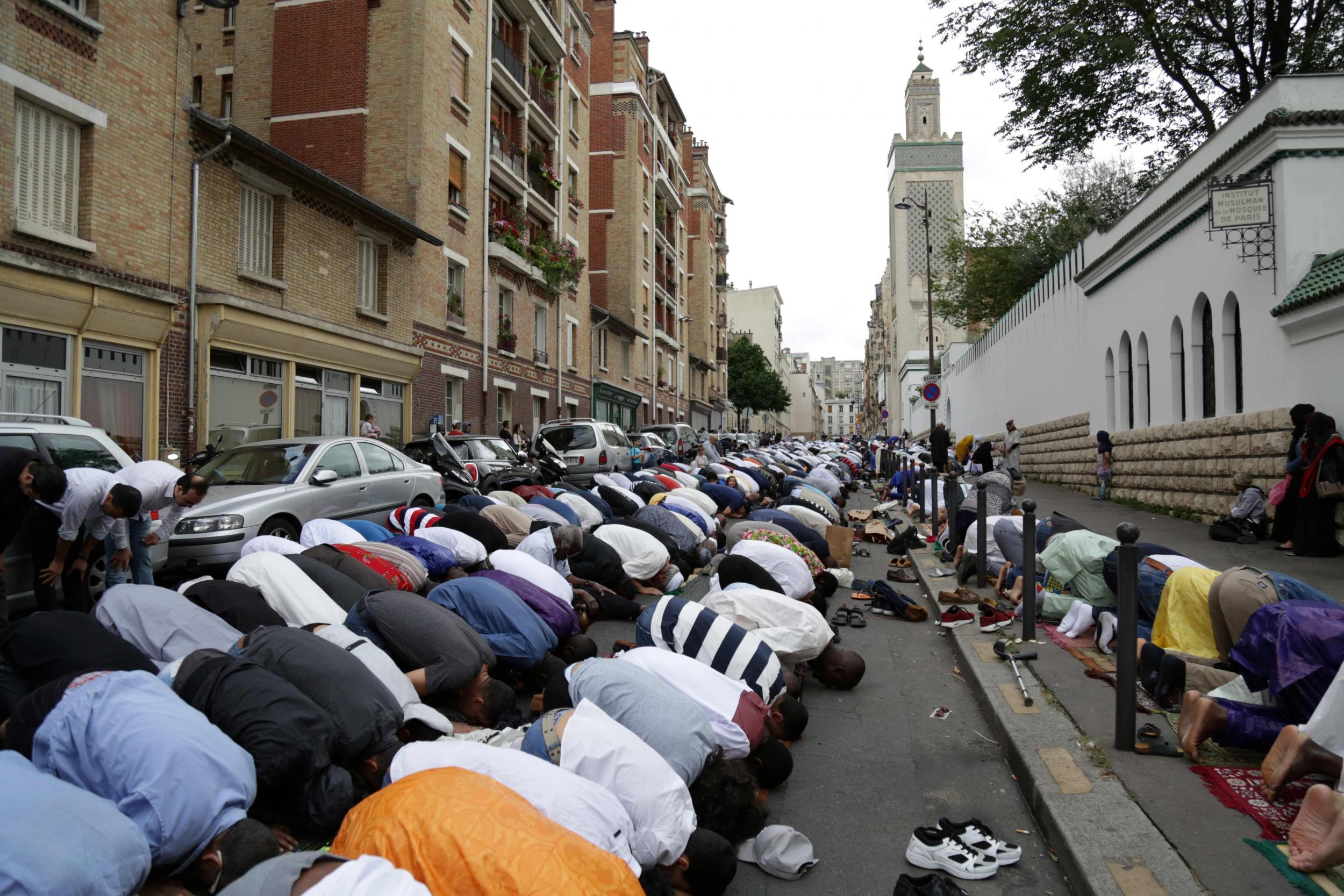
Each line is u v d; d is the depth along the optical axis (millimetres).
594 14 42156
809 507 12797
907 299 75938
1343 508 9547
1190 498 13531
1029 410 26031
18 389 10664
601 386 34844
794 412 142500
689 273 60969
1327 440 9555
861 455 41594
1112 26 20328
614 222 41719
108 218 11789
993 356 32125
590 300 36969
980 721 5707
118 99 11953
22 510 5684
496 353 25078
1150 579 6332
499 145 25734
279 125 21141
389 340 18609
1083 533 7383
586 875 2480
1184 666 5094
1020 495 11023
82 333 11430
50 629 4145
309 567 5914
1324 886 3215
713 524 11469
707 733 3988
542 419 29250
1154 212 14922
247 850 3168
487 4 24328
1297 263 10734
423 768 3111
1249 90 20359
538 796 2990
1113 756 4559
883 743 5352
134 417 12383
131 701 3328
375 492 10586
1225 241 11922
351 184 20641
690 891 3459
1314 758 3820
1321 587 7945
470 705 5043
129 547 6613
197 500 6750
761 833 3902
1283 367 10883
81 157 11586
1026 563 7039
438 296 21406
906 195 76562
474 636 5137
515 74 26781
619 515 11914
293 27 21219
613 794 3332
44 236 10797
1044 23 20453
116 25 11891
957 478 12383
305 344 15875
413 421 20328
